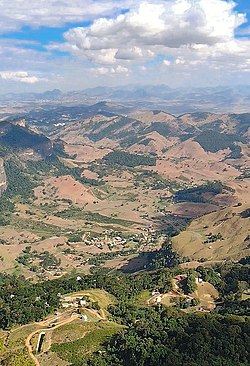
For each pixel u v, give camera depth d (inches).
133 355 7391.7
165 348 7352.4
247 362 7012.8
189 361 6963.6
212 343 7263.8
